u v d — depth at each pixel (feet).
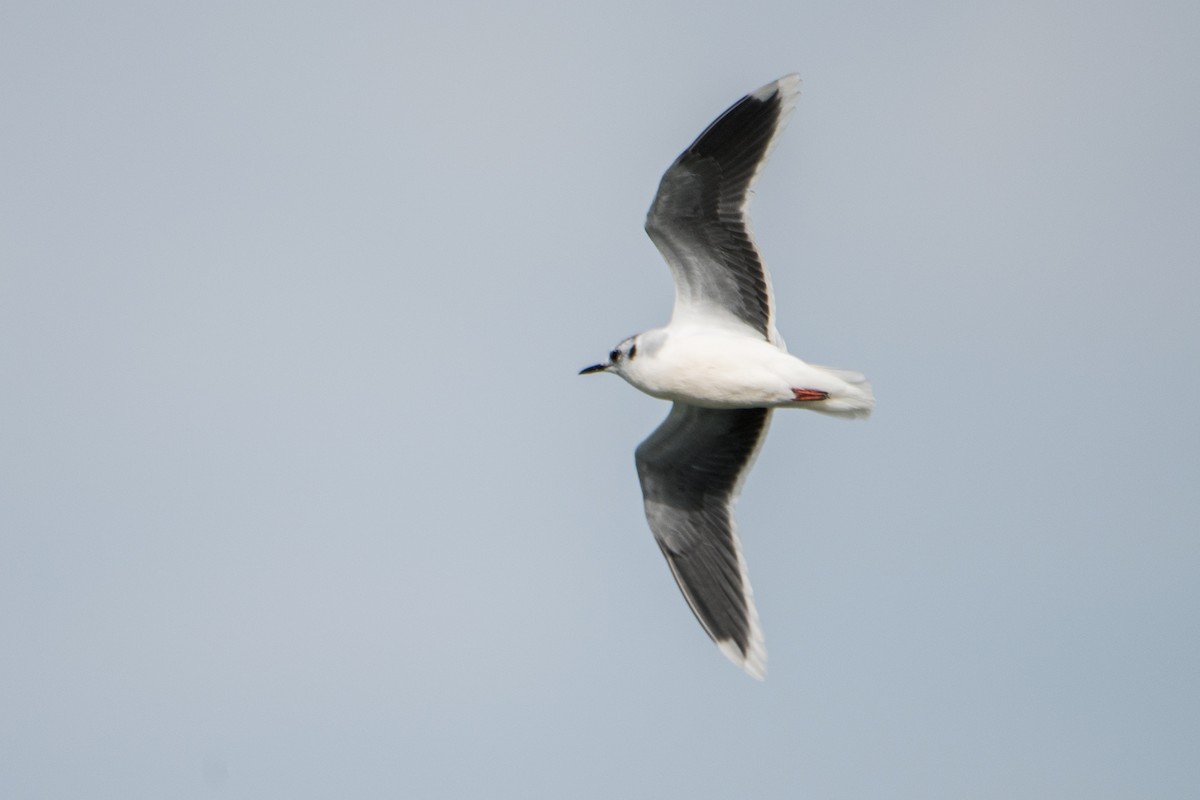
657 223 50.19
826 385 48.85
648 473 53.88
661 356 50.19
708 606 52.60
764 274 49.75
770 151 50.26
